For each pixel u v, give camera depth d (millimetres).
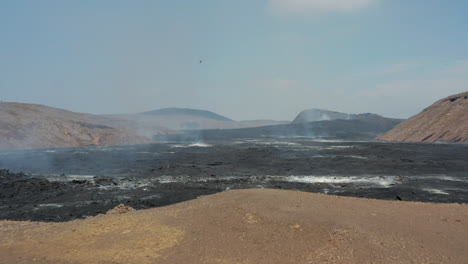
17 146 84500
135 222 11969
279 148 84750
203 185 32688
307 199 13469
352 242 9227
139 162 54562
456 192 28578
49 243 10688
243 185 32531
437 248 8891
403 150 73500
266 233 10094
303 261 8523
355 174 39656
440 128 105750
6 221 14969
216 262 8750
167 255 9281
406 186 31375
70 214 22359
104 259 9242
